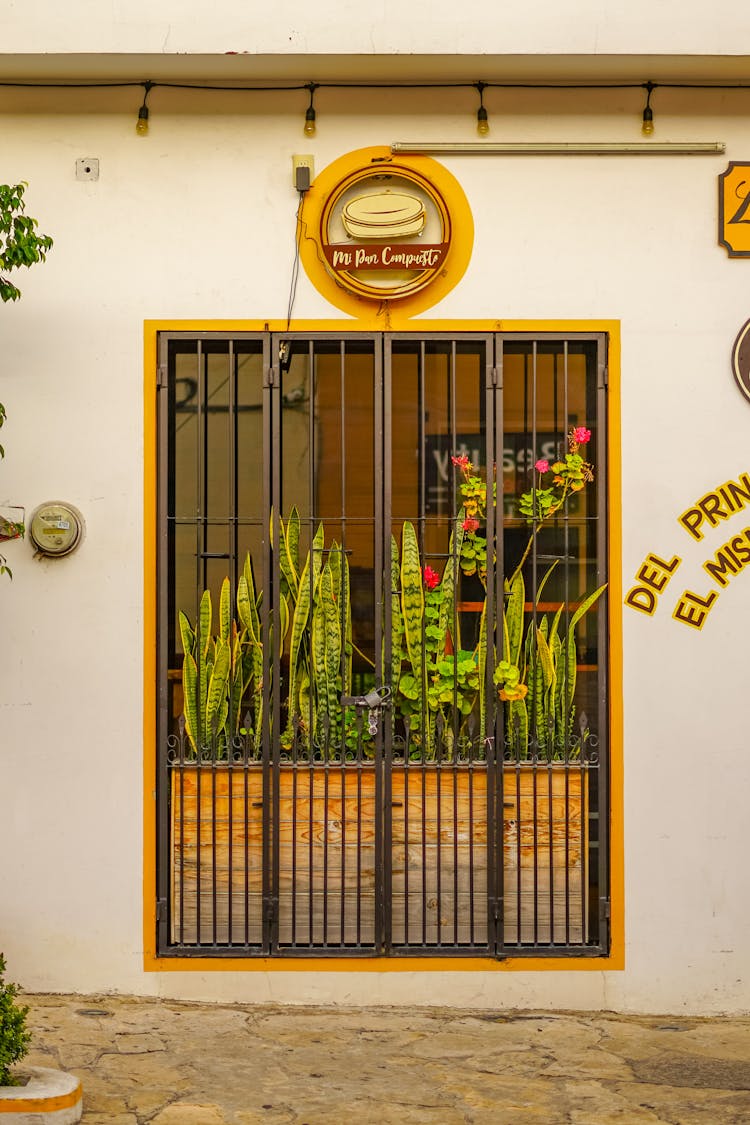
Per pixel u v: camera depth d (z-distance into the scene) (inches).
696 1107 168.1
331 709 211.3
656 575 208.5
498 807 208.5
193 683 210.1
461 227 208.8
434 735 211.9
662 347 208.8
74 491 208.2
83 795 207.6
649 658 208.4
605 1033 197.5
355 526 213.3
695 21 198.2
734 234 208.2
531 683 211.0
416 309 208.8
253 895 209.5
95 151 208.8
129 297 208.5
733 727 208.2
